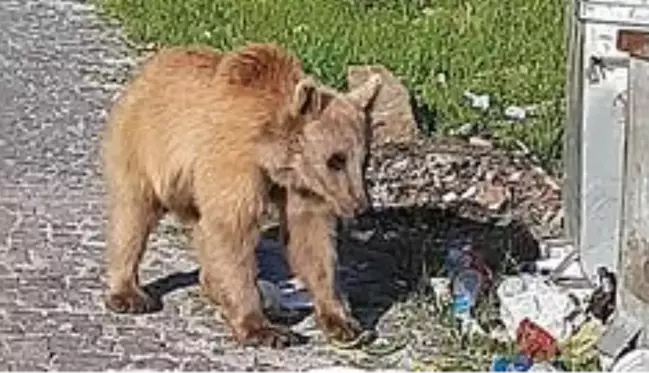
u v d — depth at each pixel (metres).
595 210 5.61
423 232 6.41
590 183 5.61
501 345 5.08
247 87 4.97
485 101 8.41
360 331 5.20
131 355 5.04
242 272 5.08
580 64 5.61
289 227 5.13
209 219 5.02
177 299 5.53
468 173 7.06
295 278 5.73
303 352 5.10
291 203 5.03
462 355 5.07
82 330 5.23
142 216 5.39
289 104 4.87
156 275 5.77
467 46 9.83
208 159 4.98
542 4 11.02
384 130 7.64
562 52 9.60
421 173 7.09
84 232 6.27
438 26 10.50
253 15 11.08
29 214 6.48
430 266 5.88
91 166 7.29
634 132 4.84
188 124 5.06
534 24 10.49
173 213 5.42
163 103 5.18
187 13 11.16
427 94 8.53
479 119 8.09
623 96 5.54
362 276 5.83
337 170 4.87
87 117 8.30
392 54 9.59
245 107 4.94
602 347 4.88
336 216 5.12
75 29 11.05
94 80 9.31
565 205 6.17
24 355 5.01
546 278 5.62
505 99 8.57
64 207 6.60
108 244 5.60
